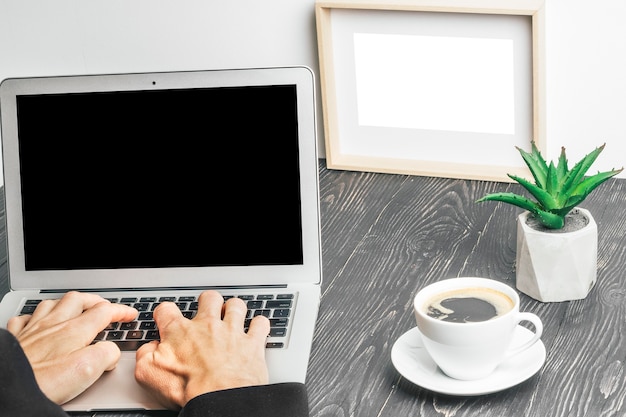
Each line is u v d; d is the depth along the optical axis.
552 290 1.07
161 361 0.93
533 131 1.48
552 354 0.98
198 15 1.66
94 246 1.12
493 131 1.50
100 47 1.75
